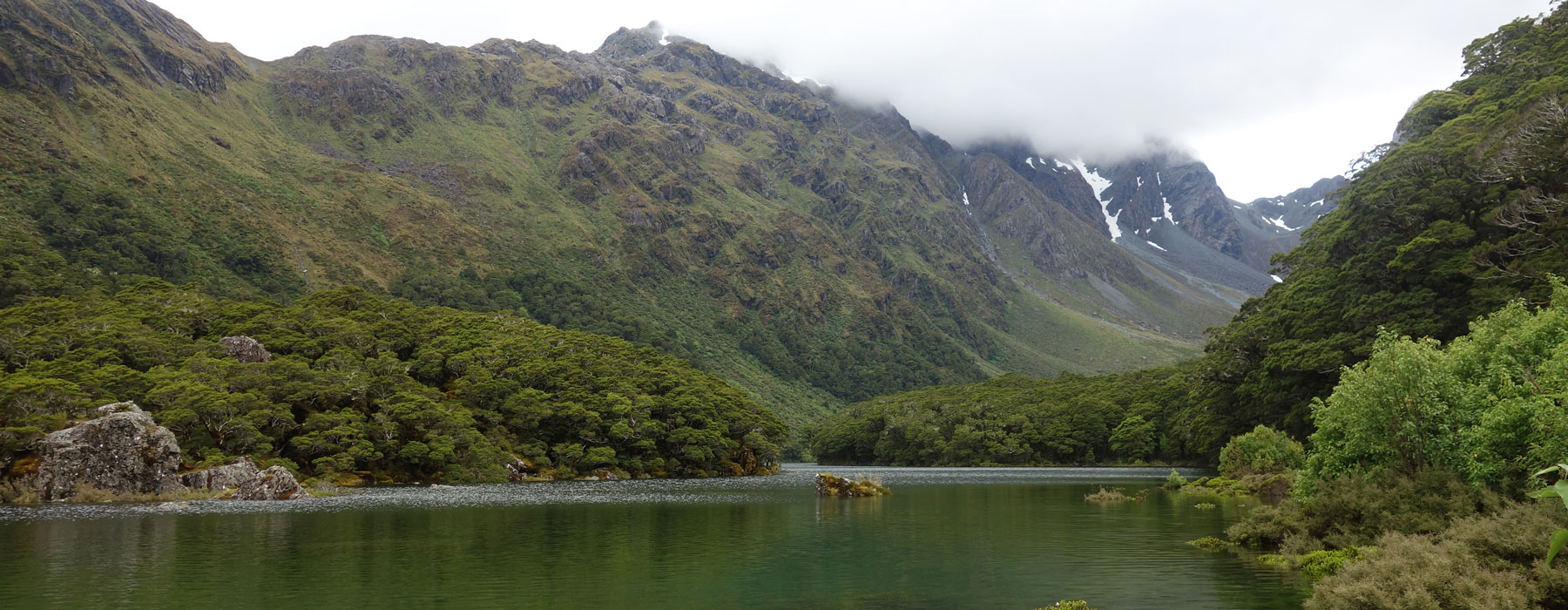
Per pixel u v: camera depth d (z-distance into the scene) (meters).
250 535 49.75
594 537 50.19
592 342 166.75
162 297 135.00
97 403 84.69
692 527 56.09
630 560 40.69
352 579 35.12
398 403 107.88
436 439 107.69
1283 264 146.12
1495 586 22.66
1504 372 38.12
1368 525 35.62
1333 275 116.19
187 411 86.50
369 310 152.12
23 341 101.12
